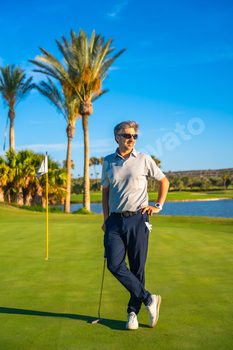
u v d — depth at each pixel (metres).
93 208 46.62
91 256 5.64
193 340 2.28
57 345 2.22
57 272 4.50
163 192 2.82
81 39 21.19
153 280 3.99
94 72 22.38
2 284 3.90
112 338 2.34
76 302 3.21
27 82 27.27
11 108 27.33
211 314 2.80
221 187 111.00
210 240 7.34
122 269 2.62
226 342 2.24
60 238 7.89
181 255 5.62
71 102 25.55
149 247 6.45
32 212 21.88
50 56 21.67
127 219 2.68
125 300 3.26
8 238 7.92
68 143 26.72
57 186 25.61
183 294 3.40
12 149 25.97
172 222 13.68
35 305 3.12
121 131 2.75
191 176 115.00
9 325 2.61
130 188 2.70
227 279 3.99
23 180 24.48
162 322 2.65
